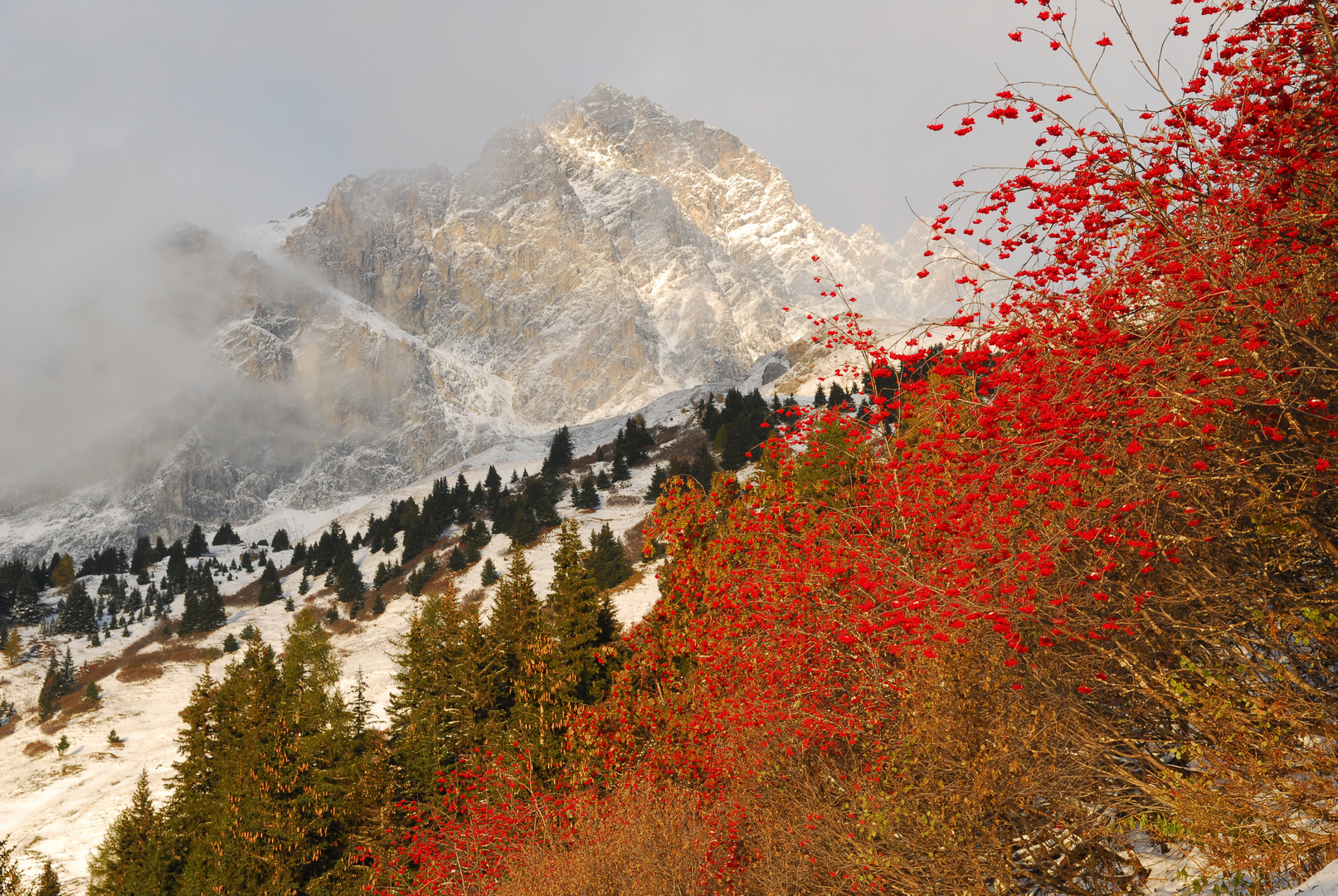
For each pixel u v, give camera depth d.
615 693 16.62
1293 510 4.37
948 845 6.04
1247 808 4.56
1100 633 5.50
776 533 9.70
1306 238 4.21
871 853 6.71
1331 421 4.02
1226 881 4.72
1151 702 5.99
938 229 5.27
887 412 7.03
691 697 13.41
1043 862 6.29
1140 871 5.69
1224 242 4.27
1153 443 4.72
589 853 11.30
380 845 19.66
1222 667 5.31
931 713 6.37
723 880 9.55
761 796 9.67
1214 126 4.29
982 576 5.41
